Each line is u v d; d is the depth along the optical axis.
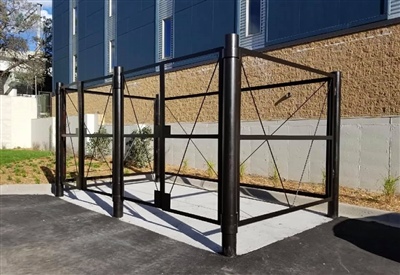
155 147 8.66
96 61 16.41
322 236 4.62
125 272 3.48
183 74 10.95
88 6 17.16
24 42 25.00
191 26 11.02
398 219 5.08
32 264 3.68
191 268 3.57
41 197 7.32
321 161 7.46
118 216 5.62
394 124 6.34
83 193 7.76
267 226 5.11
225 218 3.91
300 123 7.80
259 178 8.47
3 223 5.29
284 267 3.60
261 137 4.36
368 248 4.16
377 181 6.57
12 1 24.17
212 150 9.88
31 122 19.16
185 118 10.83
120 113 5.67
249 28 9.35
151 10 12.84
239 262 3.73
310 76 7.64
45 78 27.73
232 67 3.84
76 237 4.60
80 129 6.66
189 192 7.89
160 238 4.55
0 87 25.48
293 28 8.08
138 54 13.50
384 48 6.49
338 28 7.22
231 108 3.86
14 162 10.77
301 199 6.45
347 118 7.00
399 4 6.33
